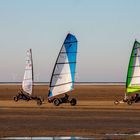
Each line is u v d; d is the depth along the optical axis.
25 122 65.06
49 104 98.94
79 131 56.31
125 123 64.38
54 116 72.62
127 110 83.19
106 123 64.31
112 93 184.75
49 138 50.78
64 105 95.44
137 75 101.19
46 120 67.38
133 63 100.88
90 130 57.25
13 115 73.94
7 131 55.88
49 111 80.62
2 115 73.88
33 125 61.88
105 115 74.38
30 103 102.81
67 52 96.75
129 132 55.66
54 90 96.38
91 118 70.00
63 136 52.25
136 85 101.25
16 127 59.62
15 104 98.88
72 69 96.62
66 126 60.94
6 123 63.81
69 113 77.25
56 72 96.31
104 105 96.12
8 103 102.44
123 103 102.25
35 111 80.81
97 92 196.88
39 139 50.12
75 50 96.94
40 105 95.31
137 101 98.38
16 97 109.44
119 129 58.31
